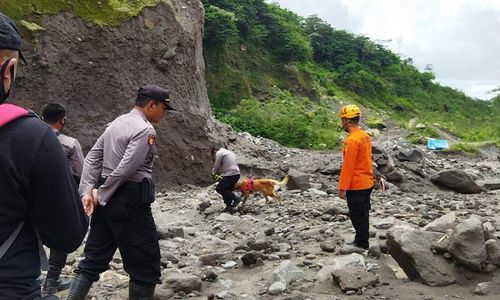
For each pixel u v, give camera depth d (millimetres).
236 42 49594
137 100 4566
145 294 4277
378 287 5277
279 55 54406
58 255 5328
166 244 7398
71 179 2131
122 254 4289
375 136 43125
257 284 5672
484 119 84750
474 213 9570
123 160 4137
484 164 25141
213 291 5430
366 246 6574
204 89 18562
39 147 2014
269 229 7945
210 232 8664
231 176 10141
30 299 2031
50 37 13930
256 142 22875
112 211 4203
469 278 5340
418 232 5660
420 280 5398
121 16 15039
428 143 31531
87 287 4402
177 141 15242
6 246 1984
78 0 14656
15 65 2074
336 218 8953
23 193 2012
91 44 14453
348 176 6449
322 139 33469
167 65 15641
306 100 49688
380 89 74688
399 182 15344
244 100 36625
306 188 13000
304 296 5074
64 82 13953
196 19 17906
